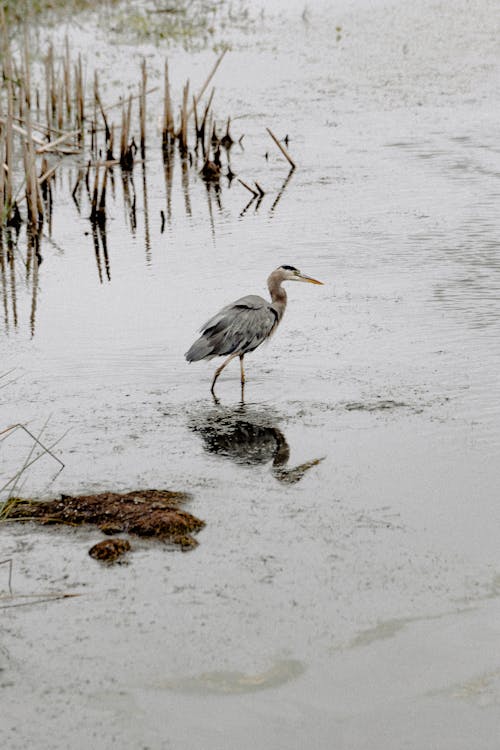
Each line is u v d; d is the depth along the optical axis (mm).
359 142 27969
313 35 40844
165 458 10977
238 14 44281
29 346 14742
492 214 21062
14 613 8062
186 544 9055
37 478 10523
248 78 35469
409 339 14516
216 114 31531
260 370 13656
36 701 7023
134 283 17828
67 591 8359
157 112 31828
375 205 22234
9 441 11508
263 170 25906
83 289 17578
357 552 8883
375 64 36719
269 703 6965
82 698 7039
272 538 9164
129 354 14344
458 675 7199
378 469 10539
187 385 13203
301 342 14648
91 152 28281
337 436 11414
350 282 17359
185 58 37594
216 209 22766
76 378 13492
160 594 8289
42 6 40844
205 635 7715
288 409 12266
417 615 7906
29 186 21328
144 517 9406
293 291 17062
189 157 27906
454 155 26109
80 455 11094
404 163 25656
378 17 43406
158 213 22719
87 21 41844
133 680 7219
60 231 21609
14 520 9578
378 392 12633
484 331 14695
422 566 8625
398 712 6855
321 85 34500
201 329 12977
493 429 11422
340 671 7266
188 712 6887
